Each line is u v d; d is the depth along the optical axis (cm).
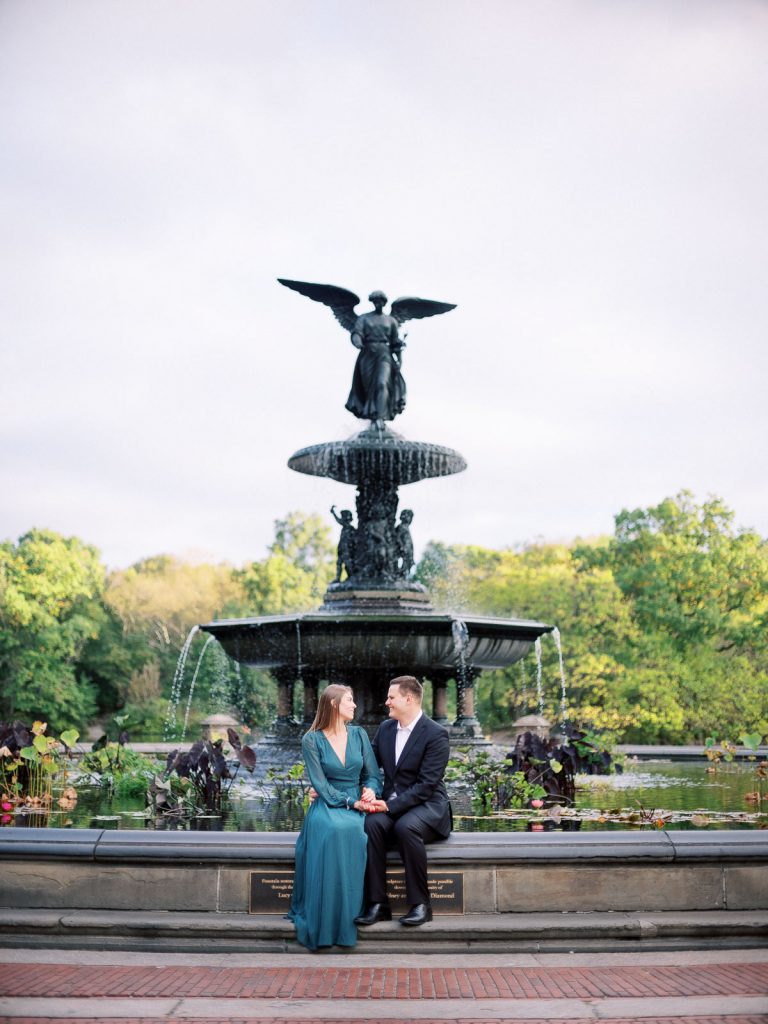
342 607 1483
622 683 3456
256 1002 566
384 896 684
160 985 594
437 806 701
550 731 1991
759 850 704
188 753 1044
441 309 1596
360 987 594
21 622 4616
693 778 1411
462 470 1537
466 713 1508
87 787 1222
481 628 1420
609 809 995
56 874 698
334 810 685
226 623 1480
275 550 5734
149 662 4988
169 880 693
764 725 3491
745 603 3922
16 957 646
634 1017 544
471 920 679
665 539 3931
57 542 4931
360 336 1531
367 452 1459
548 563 4391
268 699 4334
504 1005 563
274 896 689
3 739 1090
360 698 1477
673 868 703
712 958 651
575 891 697
